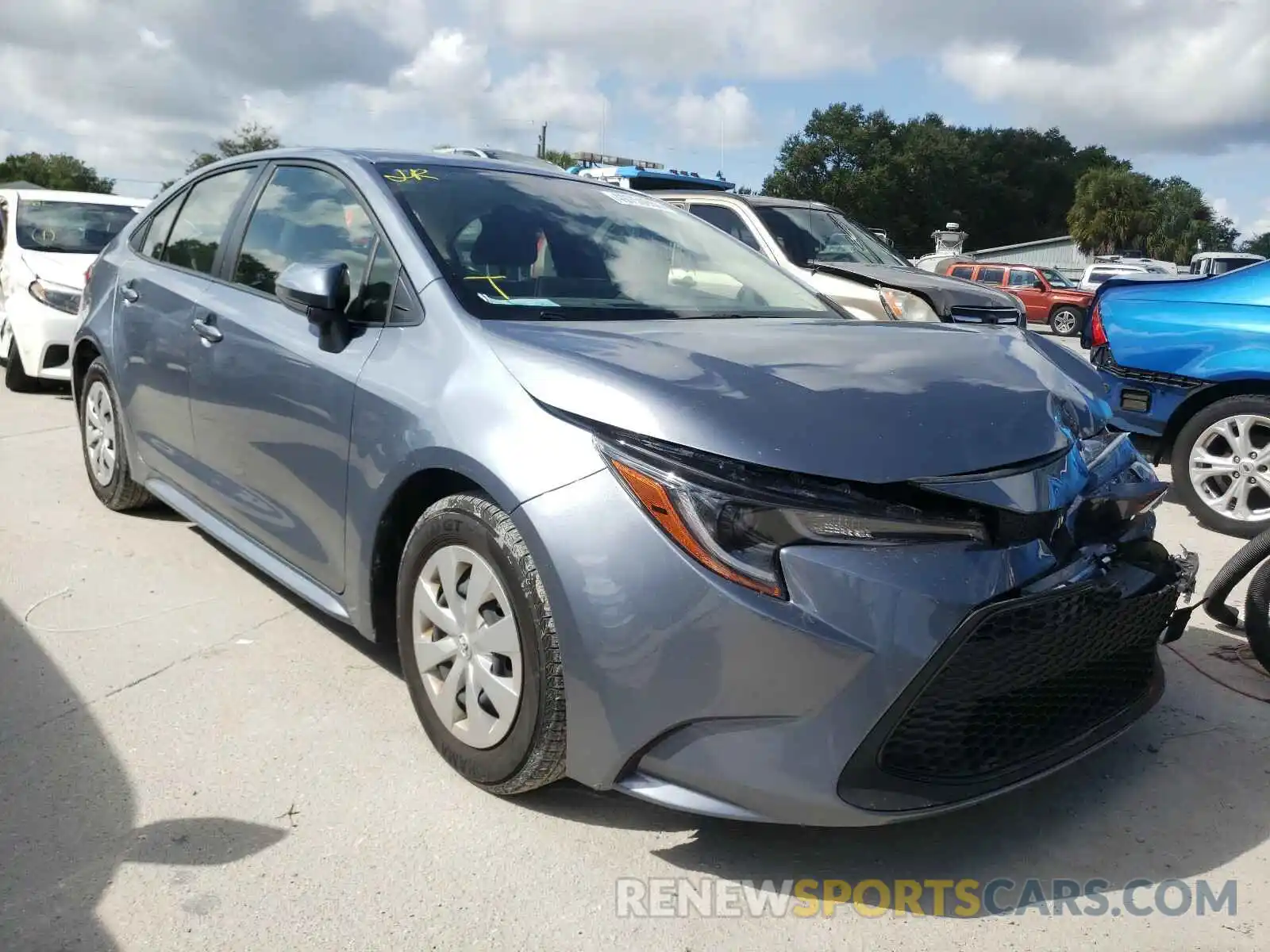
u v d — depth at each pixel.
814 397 2.35
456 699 2.68
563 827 2.56
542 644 2.37
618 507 2.25
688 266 3.58
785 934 2.22
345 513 2.98
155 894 2.26
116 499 4.80
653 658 2.21
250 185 3.96
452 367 2.70
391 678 3.32
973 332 3.18
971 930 2.25
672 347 2.61
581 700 2.31
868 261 7.96
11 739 2.88
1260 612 3.35
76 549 4.42
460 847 2.46
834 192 80.00
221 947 2.11
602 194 3.85
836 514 2.17
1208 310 5.41
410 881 2.34
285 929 2.17
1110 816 2.68
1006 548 2.29
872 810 2.18
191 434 3.88
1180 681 3.46
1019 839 2.57
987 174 94.81
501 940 2.17
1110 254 63.56
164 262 4.32
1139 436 5.77
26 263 7.98
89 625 3.66
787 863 2.46
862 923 2.26
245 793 2.65
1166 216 65.06
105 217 8.84
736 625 2.14
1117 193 62.84
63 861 2.36
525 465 2.39
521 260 3.16
